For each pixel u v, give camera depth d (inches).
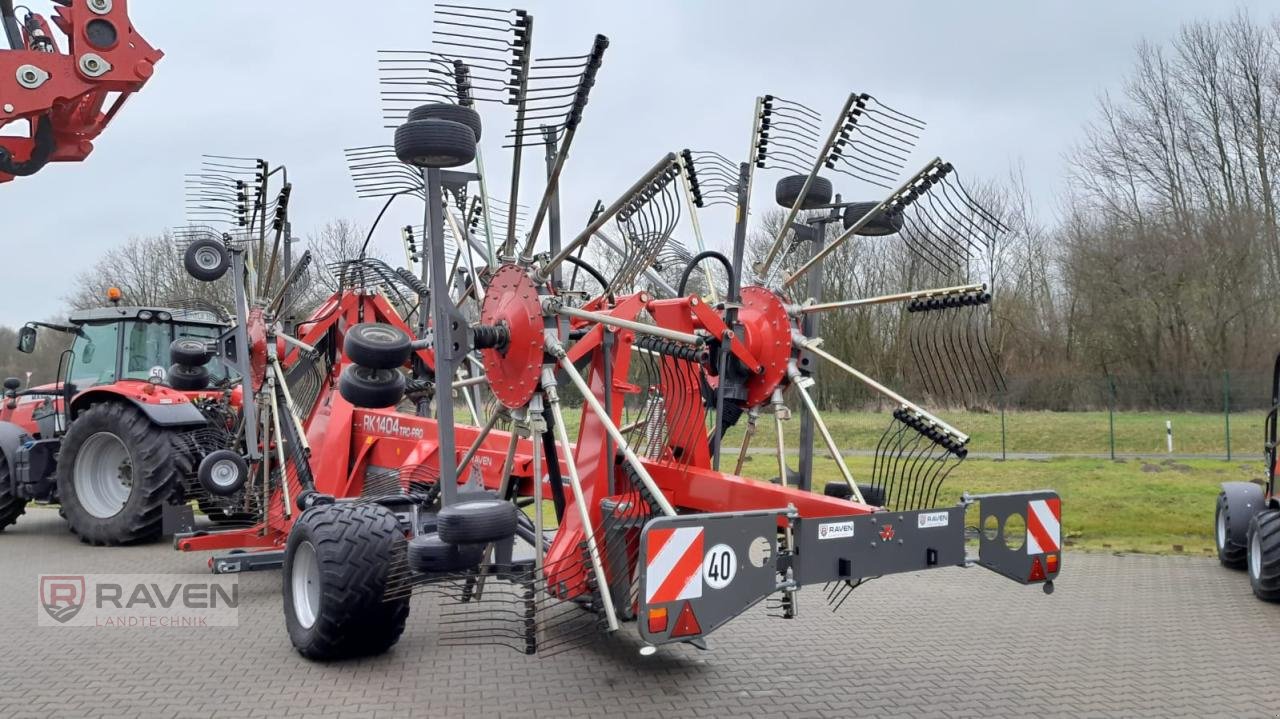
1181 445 771.4
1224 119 1156.5
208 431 343.3
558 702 170.6
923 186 199.6
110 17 286.7
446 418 169.0
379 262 265.3
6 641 212.2
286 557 201.6
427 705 168.4
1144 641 218.1
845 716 164.6
